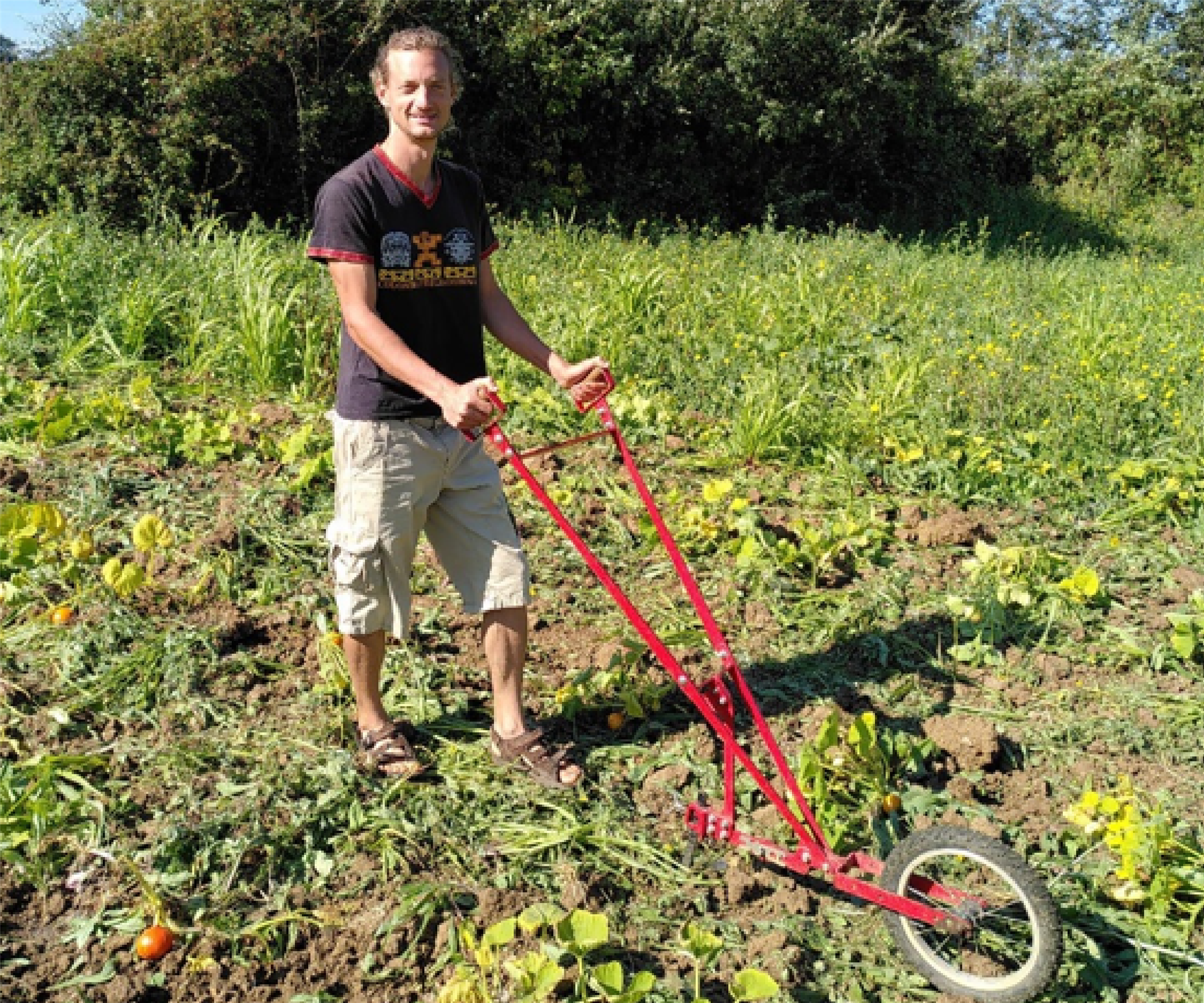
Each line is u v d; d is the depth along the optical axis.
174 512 5.47
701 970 3.07
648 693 4.14
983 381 7.54
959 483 6.44
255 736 3.93
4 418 6.34
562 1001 2.92
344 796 3.60
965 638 4.88
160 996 2.95
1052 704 4.41
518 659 3.73
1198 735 4.22
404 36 3.23
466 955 3.08
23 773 3.61
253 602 4.82
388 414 3.43
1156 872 3.30
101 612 4.54
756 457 6.72
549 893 3.30
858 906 3.33
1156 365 8.45
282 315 7.53
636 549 5.55
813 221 18.09
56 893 3.22
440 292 3.46
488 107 15.60
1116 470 6.62
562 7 15.26
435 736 3.96
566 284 9.71
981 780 3.92
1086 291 11.80
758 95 16.53
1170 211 22.52
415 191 3.35
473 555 3.67
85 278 8.36
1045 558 5.37
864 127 17.83
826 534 5.74
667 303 9.53
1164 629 5.00
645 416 7.12
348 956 3.07
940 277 12.15
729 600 5.03
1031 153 24.11
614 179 16.59
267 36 12.94
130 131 12.73
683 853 3.49
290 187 14.16
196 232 10.20
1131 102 24.09
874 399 7.46
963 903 2.98
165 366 7.76
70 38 13.23
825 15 17.42
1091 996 3.06
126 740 3.87
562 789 3.71
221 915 3.17
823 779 3.64
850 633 4.86
